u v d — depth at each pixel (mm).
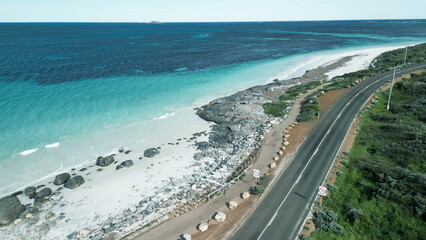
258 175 29578
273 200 26656
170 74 82438
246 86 71875
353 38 182500
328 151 34719
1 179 32719
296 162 32969
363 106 47844
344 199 26062
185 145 41562
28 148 39125
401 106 46156
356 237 21922
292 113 48938
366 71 72438
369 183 27484
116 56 107938
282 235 22453
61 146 40250
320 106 50000
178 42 164875
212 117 50500
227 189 29062
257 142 39656
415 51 95688
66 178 32875
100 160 36562
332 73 80625
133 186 31953
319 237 22078
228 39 186750
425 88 50344
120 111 53469
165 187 31469
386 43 150125
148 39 182750
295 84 70562
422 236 20812
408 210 23188
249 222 24016
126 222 25391
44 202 29062
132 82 72625
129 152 39688
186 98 61906
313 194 27156
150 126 47844
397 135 35219
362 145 35156
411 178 26188
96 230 24750
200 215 25438
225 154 38219
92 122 48219
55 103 55250
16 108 51438
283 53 122625
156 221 25062
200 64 97812
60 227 25656
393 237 21328
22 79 69312
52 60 94312
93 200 29594
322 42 162000
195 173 34031
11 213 26812
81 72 79812
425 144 31469
